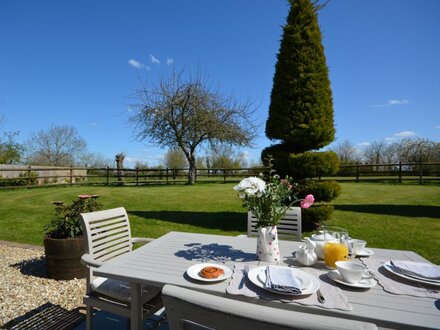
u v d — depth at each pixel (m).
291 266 1.65
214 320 0.78
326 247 1.64
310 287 1.31
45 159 26.23
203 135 14.80
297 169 4.92
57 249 3.12
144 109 14.92
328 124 5.06
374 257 1.82
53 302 2.66
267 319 0.69
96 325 2.24
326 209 4.90
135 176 16.33
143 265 1.62
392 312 1.12
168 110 14.43
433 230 5.14
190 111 14.65
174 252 1.87
